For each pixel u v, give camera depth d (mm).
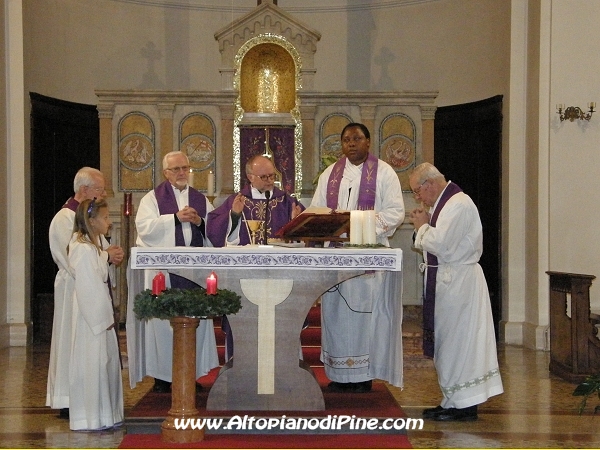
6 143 9344
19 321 9391
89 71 10789
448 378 5508
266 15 10523
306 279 5012
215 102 10266
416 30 11180
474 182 10477
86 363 5148
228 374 5039
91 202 5230
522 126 9555
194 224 6055
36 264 9859
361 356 5805
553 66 8852
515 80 9539
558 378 7379
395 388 6953
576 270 8867
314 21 11617
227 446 4582
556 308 7590
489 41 10227
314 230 5090
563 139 8867
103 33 10914
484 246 10359
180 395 4695
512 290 9578
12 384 7023
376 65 11422
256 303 5020
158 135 10148
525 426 5457
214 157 10312
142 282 5680
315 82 11547
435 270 5633
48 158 10102
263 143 10312
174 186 6211
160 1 11297
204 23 11477
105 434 5105
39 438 5016
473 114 10461
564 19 8844
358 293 5785
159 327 5793
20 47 9375
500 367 7953
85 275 5090
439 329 5555
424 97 10047
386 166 6328
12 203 9398
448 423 5516
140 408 5184
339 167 6406
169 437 4652
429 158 10062
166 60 11312
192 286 6000
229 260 4789
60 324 5504
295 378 5043
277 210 6008
